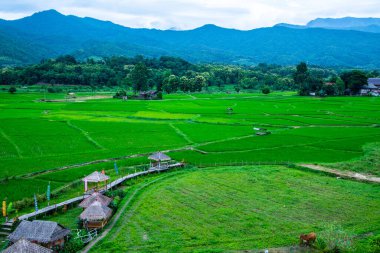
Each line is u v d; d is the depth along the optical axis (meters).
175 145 105.56
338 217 56.47
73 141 109.25
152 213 58.78
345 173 77.00
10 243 49.50
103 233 52.97
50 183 72.69
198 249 47.81
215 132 124.62
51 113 165.38
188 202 62.78
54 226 50.22
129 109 181.12
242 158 90.19
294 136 117.19
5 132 120.50
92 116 158.12
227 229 53.25
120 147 102.88
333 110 178.50
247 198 64.25
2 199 64.06
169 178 75.81
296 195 65.38
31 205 62.59
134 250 48.06
